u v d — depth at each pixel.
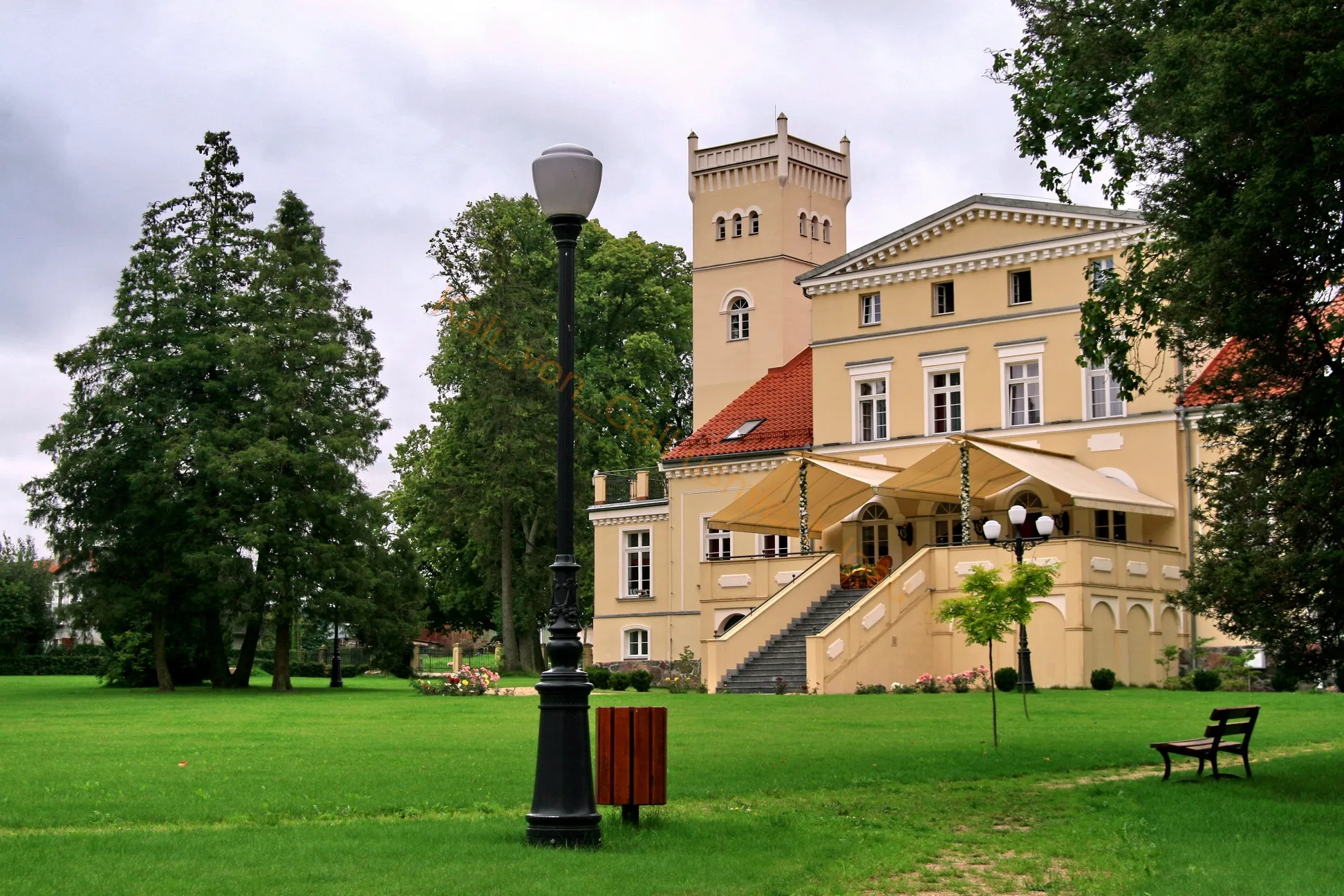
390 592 51.66
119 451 49.66
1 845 11.83
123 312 51.31
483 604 72.38
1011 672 35.88
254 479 48.97
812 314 50.41
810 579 42.94
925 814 14.63
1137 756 20.06
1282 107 15.23
